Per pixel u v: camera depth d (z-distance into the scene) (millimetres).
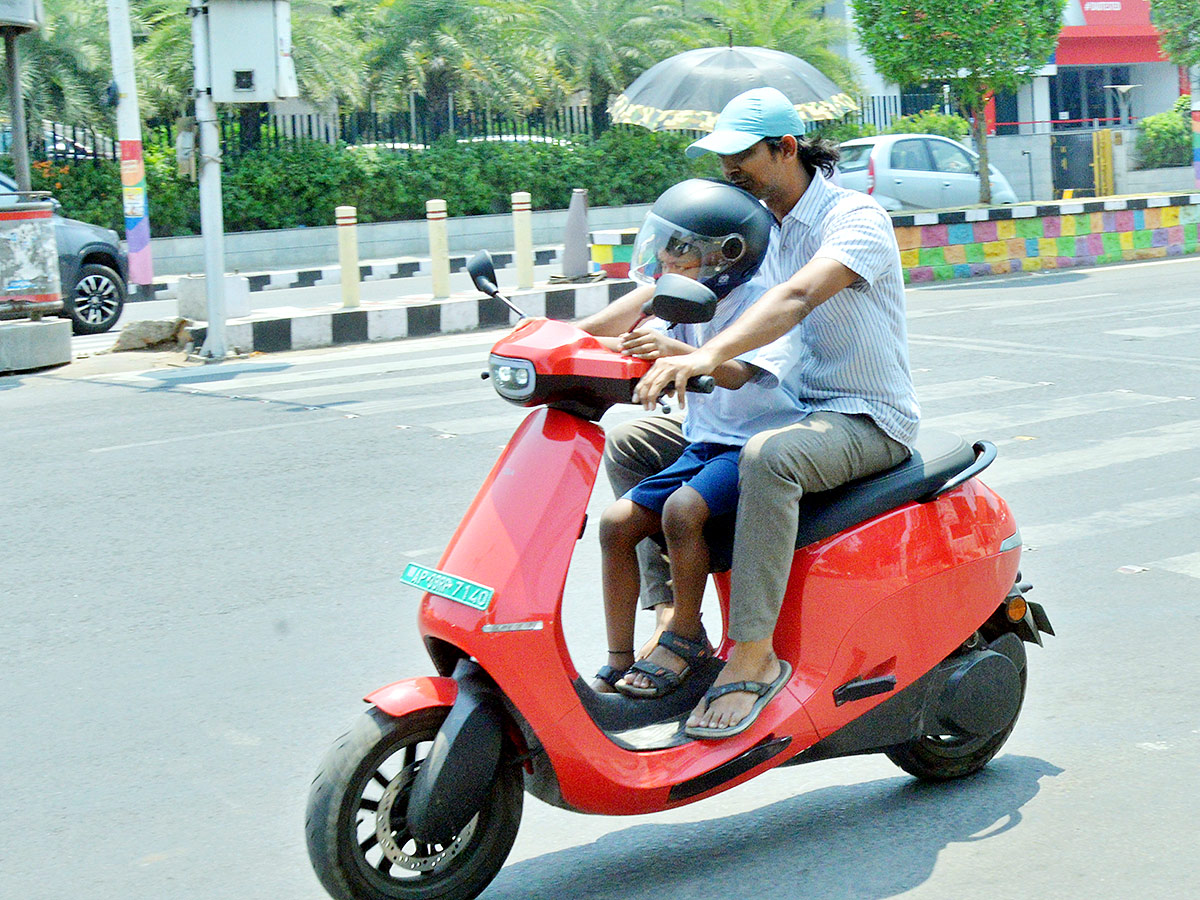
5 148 20500
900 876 3150
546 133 25359
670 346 2957
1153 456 7148
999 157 28625
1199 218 18328
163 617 5125
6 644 4883
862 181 17766
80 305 13938
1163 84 38875
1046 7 16781
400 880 2883
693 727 3102
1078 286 14922
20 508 6738
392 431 8297
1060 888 3062
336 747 2846
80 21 20766
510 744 2977
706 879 3174
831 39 26438
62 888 3199
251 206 21578
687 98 15070
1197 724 3980
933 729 3479
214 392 9961
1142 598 5098
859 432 3254
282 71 11328
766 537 3094
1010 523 3592
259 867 3283
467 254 22719
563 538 2922
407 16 23938
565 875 3223
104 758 3934
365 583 5473
